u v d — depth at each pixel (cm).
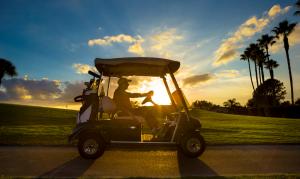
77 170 326
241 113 6562
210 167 351
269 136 735
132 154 436
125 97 444
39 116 1606
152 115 460
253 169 341
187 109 418
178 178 287
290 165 366
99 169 333
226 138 674
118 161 381
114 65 439
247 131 909
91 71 431
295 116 3053
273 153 457
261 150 487
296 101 6925
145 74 519
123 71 496
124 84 458
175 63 431
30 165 349
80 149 384
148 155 428
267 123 1489
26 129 834
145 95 473
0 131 750
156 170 331
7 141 541
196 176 297
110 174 308
